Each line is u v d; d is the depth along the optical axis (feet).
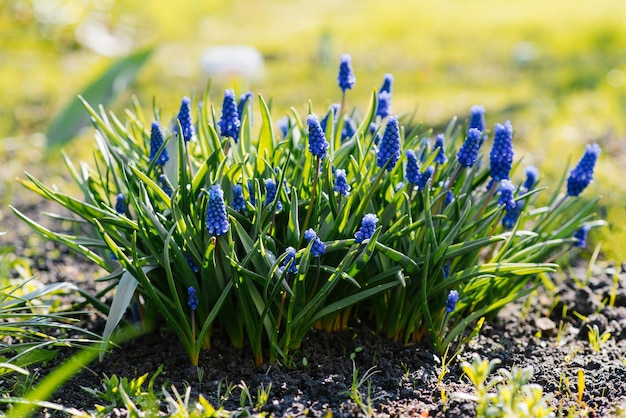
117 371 3.08
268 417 2.82
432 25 10.73
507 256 3.23
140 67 5.15
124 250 3.09
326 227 3.02
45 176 4.88
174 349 3.17
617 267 3.79
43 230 3.03
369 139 3.34
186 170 3.03
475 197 3.34
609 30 9.68
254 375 3.00
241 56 6.73
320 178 3.00
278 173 3.02
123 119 5.97
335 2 14.21
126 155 3.29
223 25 11.69
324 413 2.83
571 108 6.23
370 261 3.12
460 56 8.67
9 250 3.78
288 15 12.78
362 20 11.41
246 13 12.92
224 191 3.02
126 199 3.16
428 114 6.19
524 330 3.41
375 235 2.87
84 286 3.73
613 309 3.55
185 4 12.16
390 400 2.92
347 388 2.96
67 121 4.97
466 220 3.17
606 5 11.53
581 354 3.26
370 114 3.29
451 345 3.22
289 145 3.21
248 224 3.01
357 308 3.28
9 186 4.68
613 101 6.41
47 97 6.81
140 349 3.19
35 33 9.43
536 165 4.85
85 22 9.75
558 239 3.35
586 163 3.21
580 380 2.93
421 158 3.31
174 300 2.93
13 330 3.03
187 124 3.09
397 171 3.15
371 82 7.40
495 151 3.00
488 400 2.77
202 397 2.77
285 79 7.45
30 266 3.92
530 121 5.88
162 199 2.99
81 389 2.99
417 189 3.11
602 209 4.34
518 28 10.23
